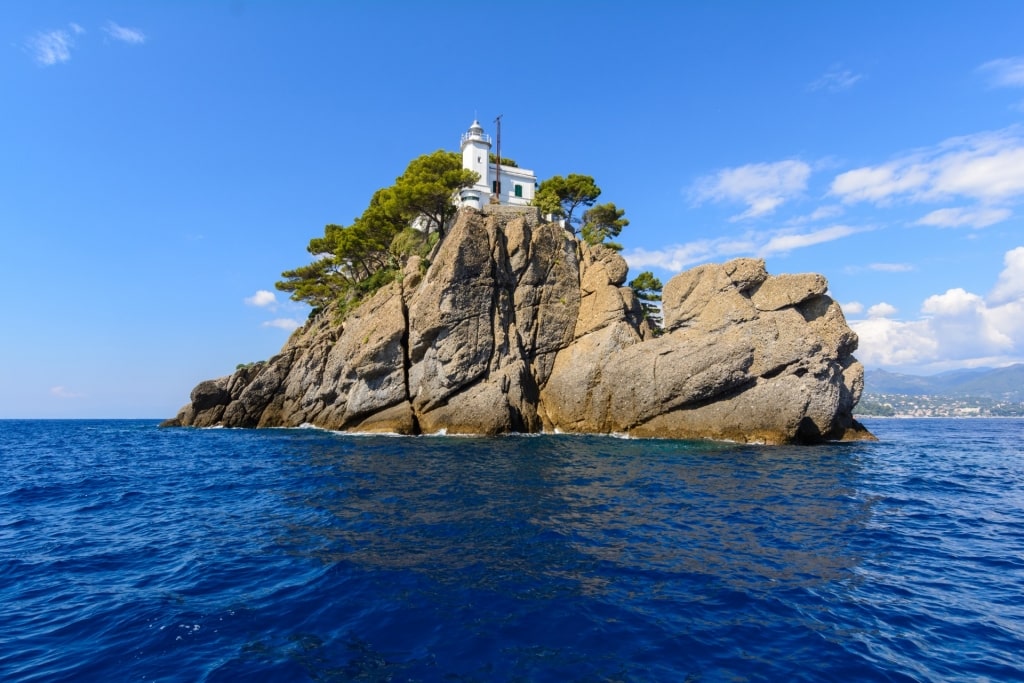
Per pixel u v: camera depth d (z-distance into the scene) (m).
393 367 41.91
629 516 14.35
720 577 9.91
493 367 41.06
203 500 17.84
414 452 28.59
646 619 8.17
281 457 28.31
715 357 34.06
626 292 45.19
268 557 11.20
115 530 14.00
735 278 35.75
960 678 6.69
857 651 7.30
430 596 9.01
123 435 53.81
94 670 6.86
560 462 24.52
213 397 57.28
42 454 35.16
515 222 45.12
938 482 20.72
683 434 35.38
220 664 6.96
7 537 13.39
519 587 9.38
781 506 15.75
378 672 6.73
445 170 56.38
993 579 10.04
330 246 61.59
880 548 11.82
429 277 41.72
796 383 32.47
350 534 12.70
